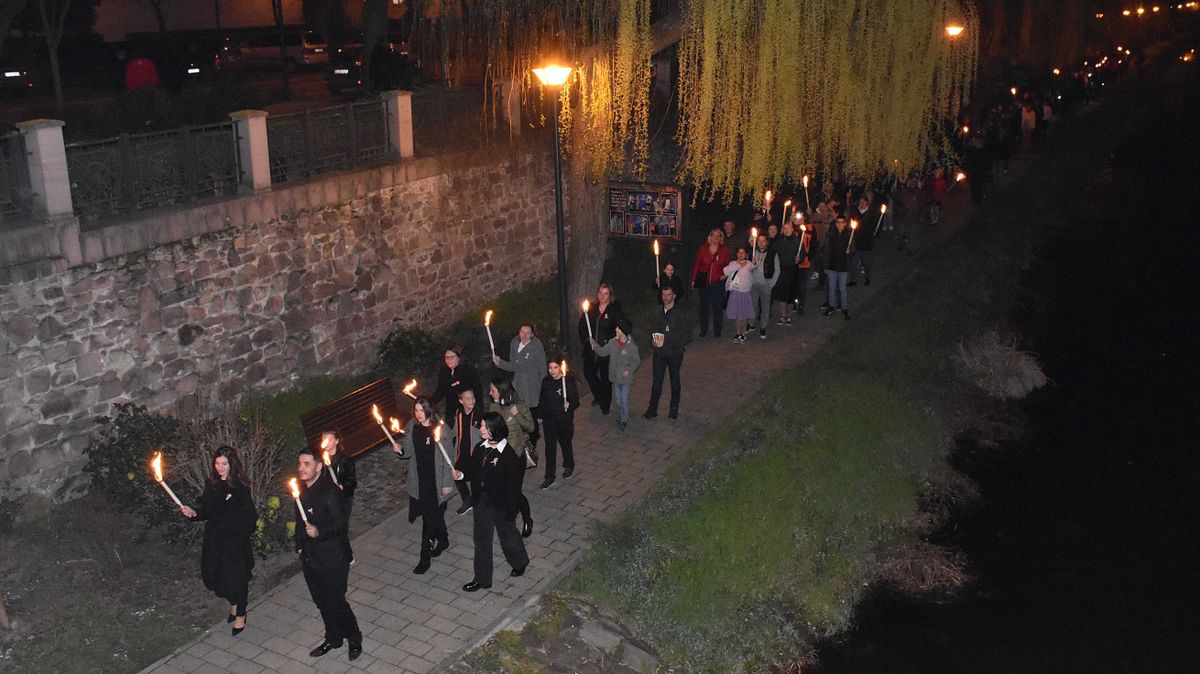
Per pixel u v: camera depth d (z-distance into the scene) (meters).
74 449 11.58
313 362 14.70
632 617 10.17
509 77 17.97
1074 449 16.34
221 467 9.08
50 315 11.19
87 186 11.62
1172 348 20.77
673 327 13.72
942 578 12.54
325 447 9.49
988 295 22.14
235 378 13.51
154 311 12.33
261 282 13.70
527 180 18.80
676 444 13.47
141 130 17.69
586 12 14.71
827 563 12.12
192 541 10.78
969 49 16.81
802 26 13.66
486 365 15.52
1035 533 13.82
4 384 10.86
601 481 12.45
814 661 10.85
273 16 41.41
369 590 10.16
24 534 10.81
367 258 15.39
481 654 9.28
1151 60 66.88
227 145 13.25
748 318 17.02
